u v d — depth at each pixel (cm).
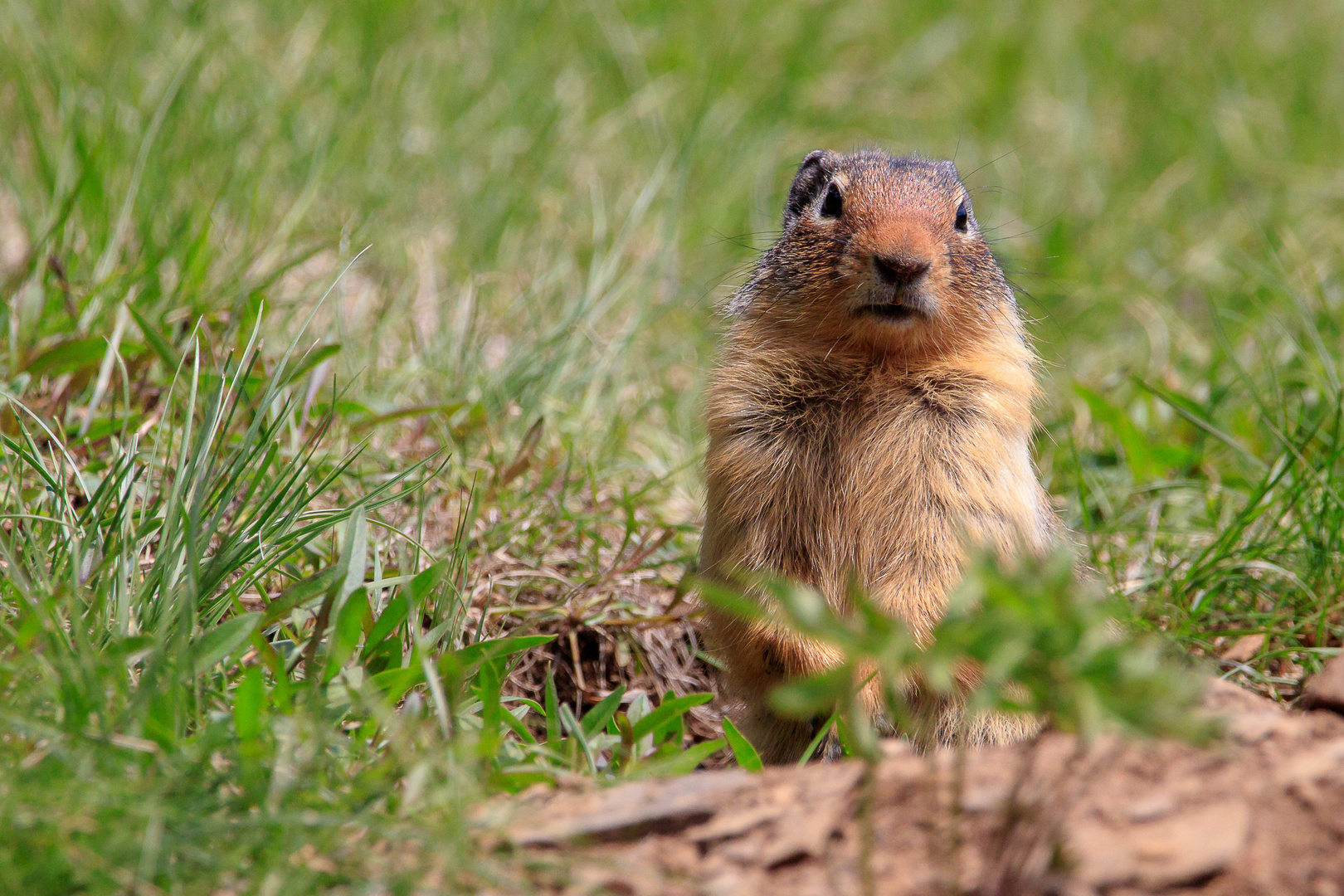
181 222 1127
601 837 492
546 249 1509
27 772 486
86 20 1588
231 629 598
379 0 1880
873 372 812
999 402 797
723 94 1947
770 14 2214
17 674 548
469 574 871
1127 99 2250
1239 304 1551
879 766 501
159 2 1633
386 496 926
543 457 1098
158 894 445
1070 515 1103
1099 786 476
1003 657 371
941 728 754
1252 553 930
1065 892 433
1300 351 1136
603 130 1783
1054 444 1171
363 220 1316
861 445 799
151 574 660
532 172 1641
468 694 677
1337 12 2619
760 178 1784
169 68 1466
